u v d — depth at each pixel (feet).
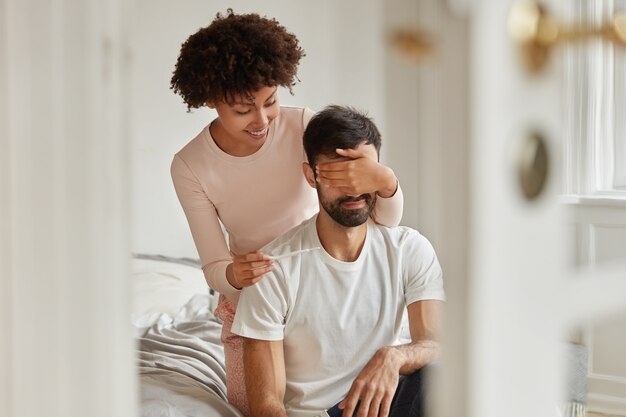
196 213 6.02
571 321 2.30
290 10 10.80
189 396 5.90
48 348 3.06
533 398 2.09
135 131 11.39
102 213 3.02
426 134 2.07
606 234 2.86
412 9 1.99
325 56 10.62
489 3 1.88
